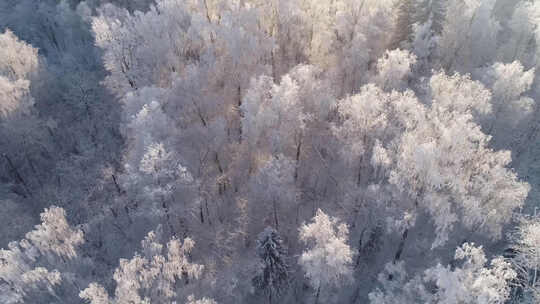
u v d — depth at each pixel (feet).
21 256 92.22
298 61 151.74
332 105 115.14
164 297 87.56
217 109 128.26
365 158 117.39
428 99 113.91
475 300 73.31
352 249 111.65
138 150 105.50
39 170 154.20
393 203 100.07
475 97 108.47
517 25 155.02
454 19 153.28
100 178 142.72
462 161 95.09
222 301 107.45
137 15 136.05
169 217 110.52
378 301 88.33
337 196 122.72
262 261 101.65
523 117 127.13
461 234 113.39
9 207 126.21
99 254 122.01
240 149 122.83
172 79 127.24
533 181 133.90
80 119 166.91
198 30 127.44
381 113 111.86
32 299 91.71
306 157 130.00
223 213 126.21
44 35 223.51
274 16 140.36
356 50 131.03
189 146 123.13
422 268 110.01
